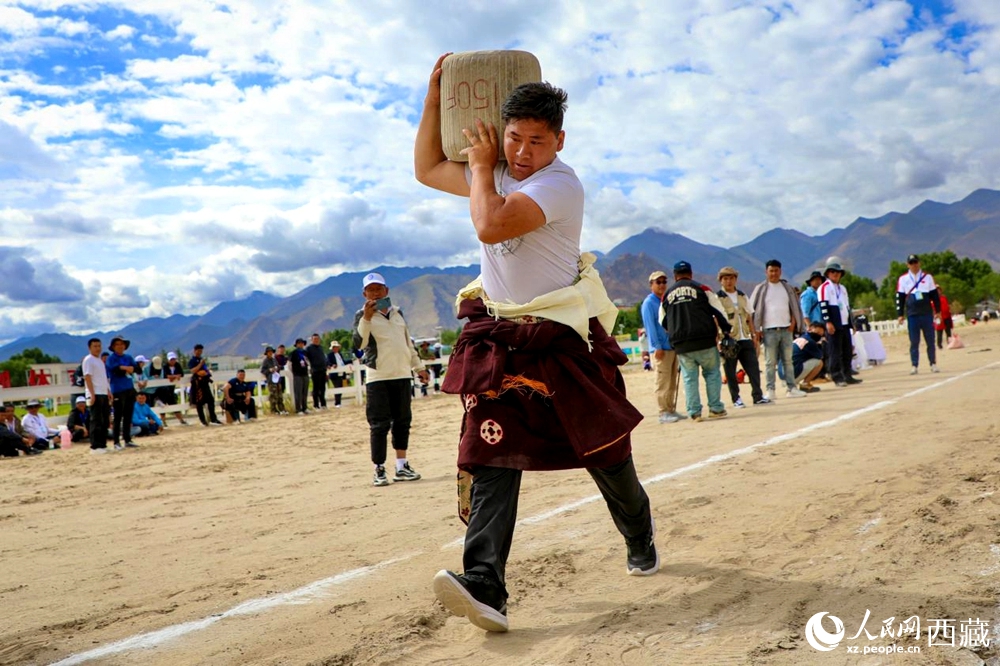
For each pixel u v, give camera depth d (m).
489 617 2.96
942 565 3.57
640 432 9.80
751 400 13.06
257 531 5.73
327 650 3.07
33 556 5.43
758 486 5.65
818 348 13.20
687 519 4.80
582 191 3.15
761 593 3.39
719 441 8.29
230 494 7.85
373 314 7.60
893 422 8.43
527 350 3.05
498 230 2.93
